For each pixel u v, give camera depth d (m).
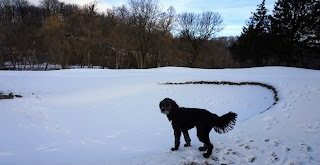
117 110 11.41
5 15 73.00
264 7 40.50
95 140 6.84
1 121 8.29
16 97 13.49
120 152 5.48
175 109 4.68
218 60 60.97
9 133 7.00
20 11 79.38
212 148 4.20
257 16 40.94
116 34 48.38
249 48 39.94
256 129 5.64
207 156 4.16
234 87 15.52
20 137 6.73
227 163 3.90
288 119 6.24
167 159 4.20
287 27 35.47
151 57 53.72
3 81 17.73
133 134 7.47
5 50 50.44
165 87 16.62
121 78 20.58
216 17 43.47
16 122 8.41
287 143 4.55
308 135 4.92
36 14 80.12
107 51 56.22
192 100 13.06
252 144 4.64
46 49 51.16
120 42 48.25
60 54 48.97
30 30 53.66
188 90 15.62
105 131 7.93
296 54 36.31
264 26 39.72
